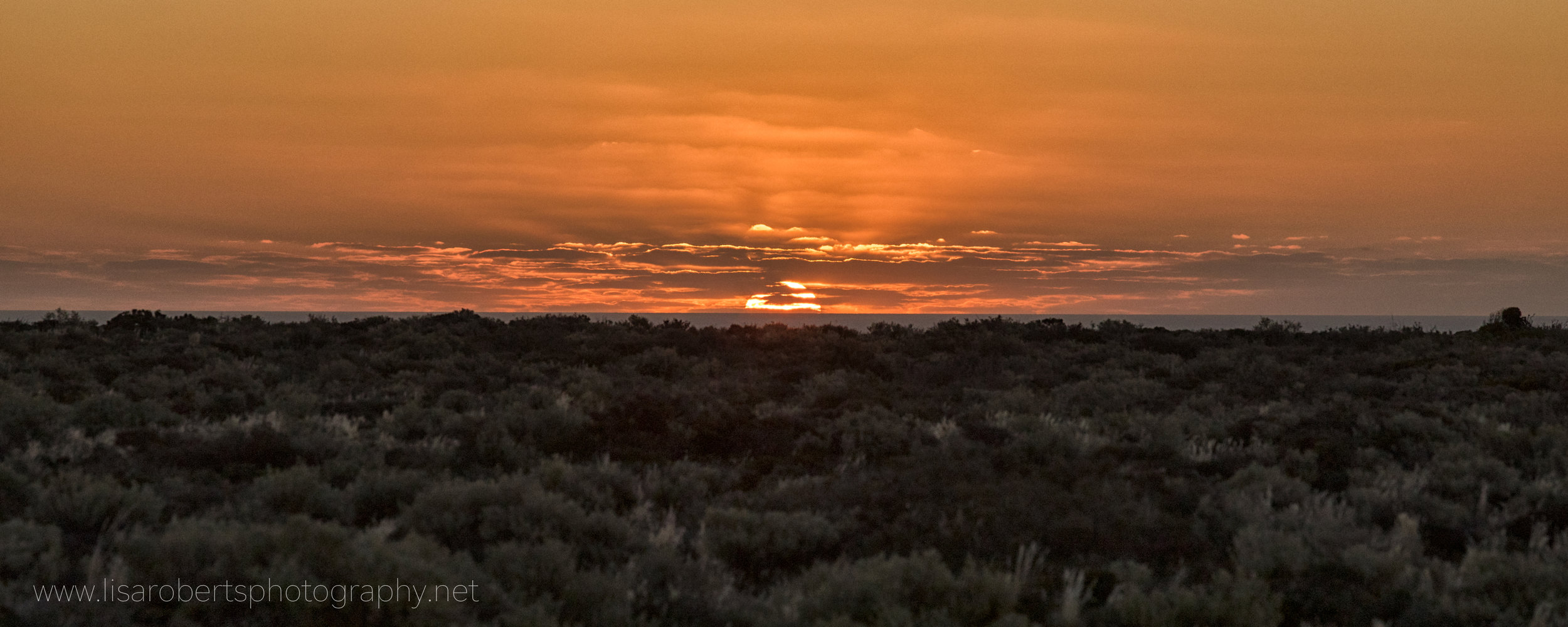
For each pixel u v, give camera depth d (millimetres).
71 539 7309
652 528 9188
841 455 13789
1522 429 13180
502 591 6500
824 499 10242
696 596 7422
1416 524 8531
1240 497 9492
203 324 30297
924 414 16984
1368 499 9859
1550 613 6566
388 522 8195
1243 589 6773
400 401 17109
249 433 12203
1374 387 19484
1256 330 32781
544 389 18516
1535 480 10922
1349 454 12250
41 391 14242
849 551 8625
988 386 21859
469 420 14273
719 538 8609
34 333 23250
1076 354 26797
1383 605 6867
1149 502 9641
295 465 10469
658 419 15359
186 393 16625
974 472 10852
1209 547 8406
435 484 9648
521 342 27500
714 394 19438
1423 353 25703
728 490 11633
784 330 31406
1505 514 9352
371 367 22125
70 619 5484
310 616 5777
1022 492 9609
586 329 31281
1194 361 25625
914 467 11281
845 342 26234
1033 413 16844
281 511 8758
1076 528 8531
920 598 6816
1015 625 6129
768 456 13695
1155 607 6477
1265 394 19938
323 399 17328
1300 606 6969
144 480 9891
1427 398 17859
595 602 6723
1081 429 14406
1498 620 6516
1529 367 21297
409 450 12406
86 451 10844
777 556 8578
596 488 10195
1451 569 7414
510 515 8227
